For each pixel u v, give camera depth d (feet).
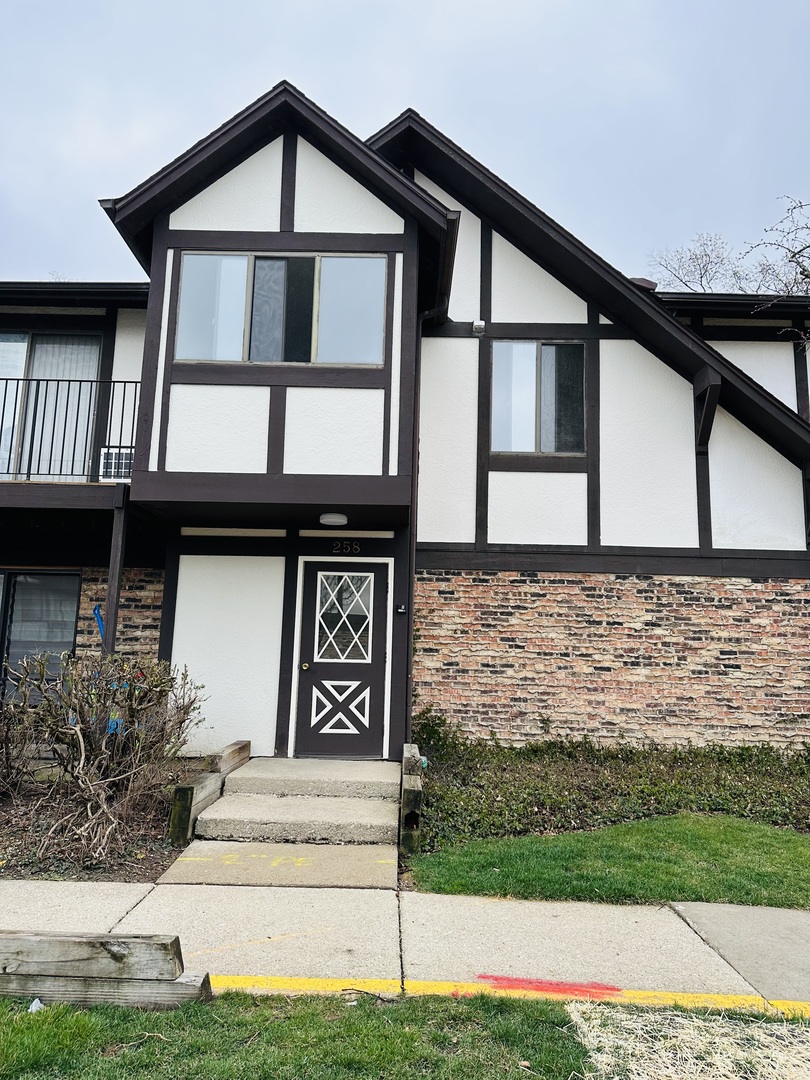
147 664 21.95
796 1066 10.04
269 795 22.43
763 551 29.68
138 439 25.30
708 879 17.20
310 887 16.49
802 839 20.35
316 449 25.16
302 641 27.30
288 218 26.43
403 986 12.03
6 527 30.81
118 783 19.60
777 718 28.84
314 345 25.75
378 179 26.04
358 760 26.30
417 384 28.81
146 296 31.50
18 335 32.58
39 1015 10.43
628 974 12.73
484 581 29.58
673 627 29.30
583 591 29.53
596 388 30.53
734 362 33.76
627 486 30.04
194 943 13.44
